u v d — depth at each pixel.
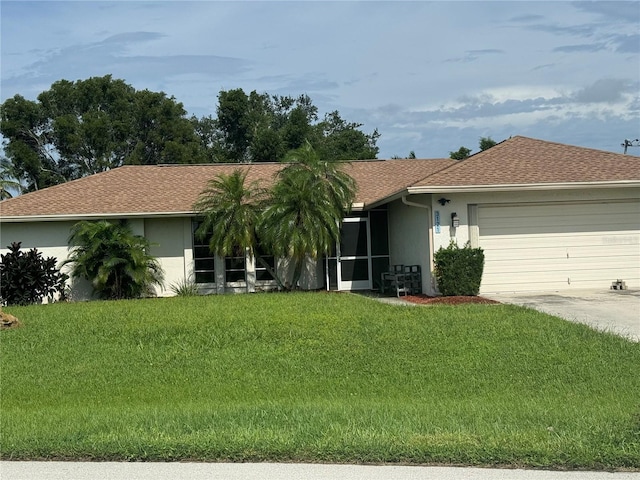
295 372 10.99
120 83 49.38
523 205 18.88
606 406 8.48
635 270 19.19
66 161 48.22
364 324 13.66
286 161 21.08
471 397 9.49
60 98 47.72
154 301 18.95
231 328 13.48
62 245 22.03
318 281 23.23
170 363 11.58
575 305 16.11
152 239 22.64
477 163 19.41
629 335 12.66
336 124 57.34
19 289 20.17
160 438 6.63
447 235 18.58
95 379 10.77
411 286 19.64
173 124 48.25
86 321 14.80
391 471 5.99
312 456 6.25
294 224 20.00
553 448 6.17
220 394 9.88
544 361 11.16
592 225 19.09
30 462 6.35
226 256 21.95
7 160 43.56
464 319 13.93
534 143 20.91
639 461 6.00
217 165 26.83
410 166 26.89
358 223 23.22
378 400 9.28
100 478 5.92
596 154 20.05
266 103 59.84
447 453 6.14
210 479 5.86
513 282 18.88
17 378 10.84
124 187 23.89
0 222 21.59
